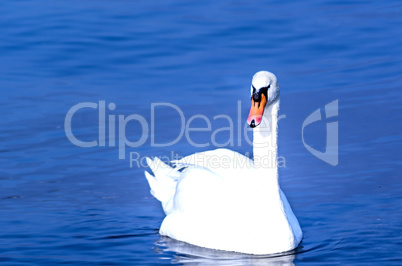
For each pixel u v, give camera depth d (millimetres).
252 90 15828
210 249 16391
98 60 26359
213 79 24828
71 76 25312
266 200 16297
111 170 20141
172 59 26328
